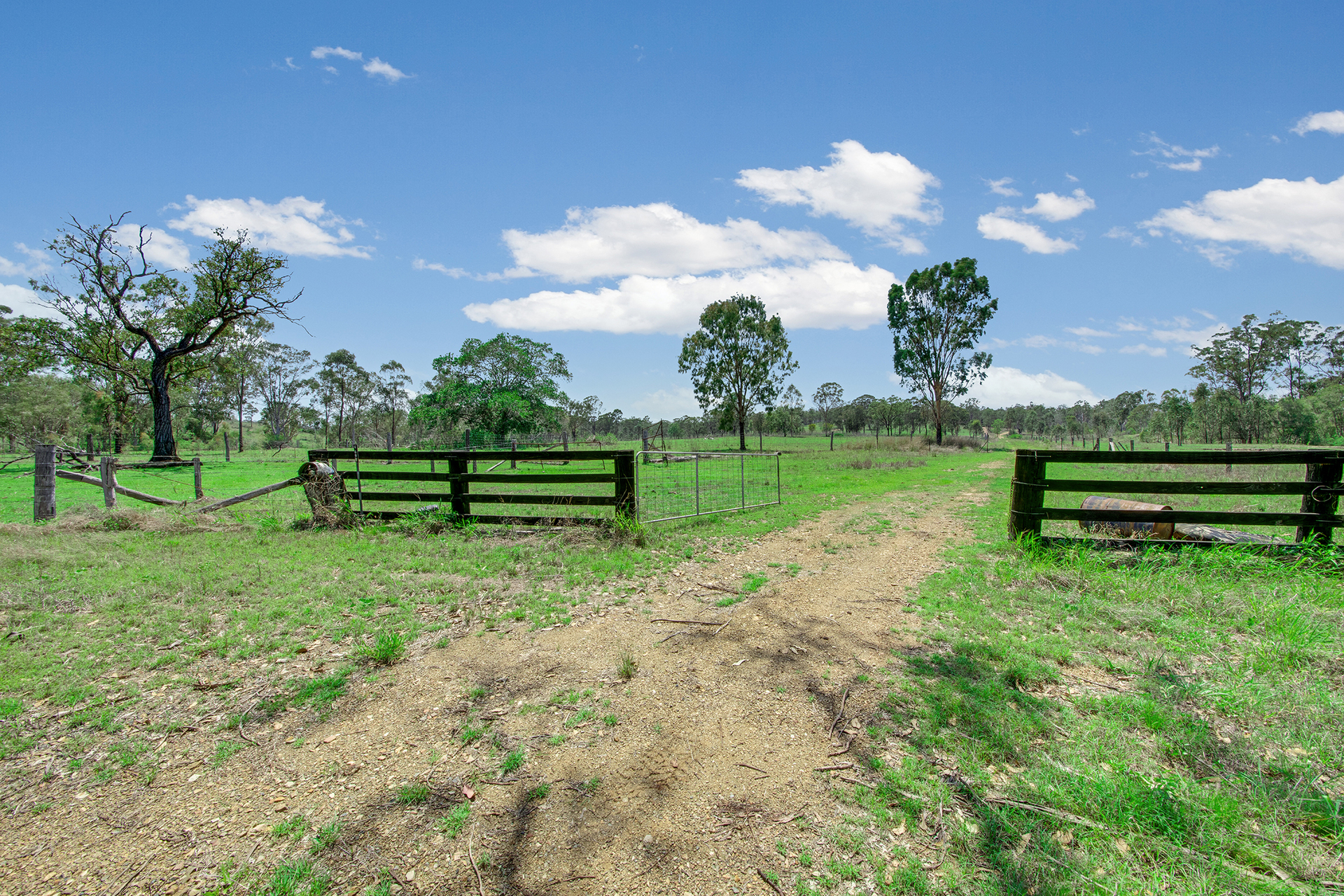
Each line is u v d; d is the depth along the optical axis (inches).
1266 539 245.8
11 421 1578.5
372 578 238.2
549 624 189.9
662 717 131.4
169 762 115.8
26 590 214.1
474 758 116.3
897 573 250.8
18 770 113.3
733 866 88.8
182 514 362.6
